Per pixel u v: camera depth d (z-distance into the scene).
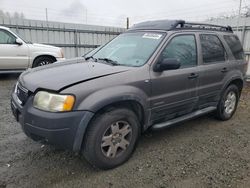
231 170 3.17
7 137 3.95
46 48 9.25
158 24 4.08
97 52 4.22
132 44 3.87
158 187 2.79
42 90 2.80
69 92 2.70
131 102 3.20
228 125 4.76
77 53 13.70
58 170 3.07
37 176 2.93
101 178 2.94
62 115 2.66
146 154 3.51
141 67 3.31
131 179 2.93
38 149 3.56
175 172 3.09
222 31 4.86
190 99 3.96
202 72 4.06
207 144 3.89
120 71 3.15
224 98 4.77
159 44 3.58
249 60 9.11
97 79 2.93
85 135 2.88
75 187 2.76
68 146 2.78
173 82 3.60
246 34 9.37
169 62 3.33
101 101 2.80
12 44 8.56
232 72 4.75
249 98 6.83
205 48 4.25
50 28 12.52
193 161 3.37
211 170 3.16
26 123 2.84
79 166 3.17
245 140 4.09
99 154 2.95
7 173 2.97
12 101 3.33
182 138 4.09
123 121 3.13
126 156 3.25
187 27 4.09
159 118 3.65
